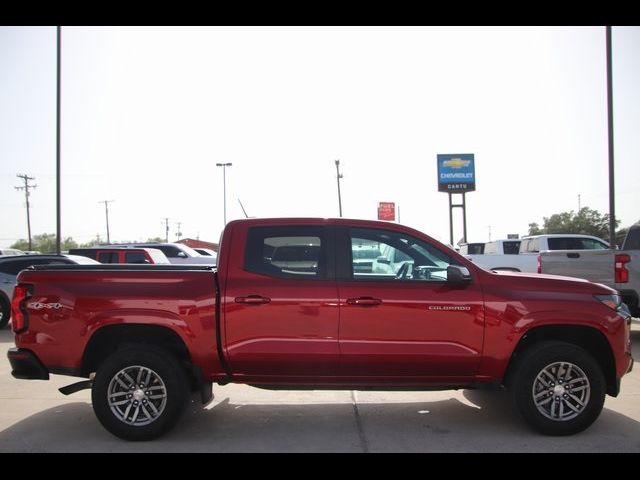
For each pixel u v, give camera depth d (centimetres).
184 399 504
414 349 495
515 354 520
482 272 516
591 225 5416
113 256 1692
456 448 483
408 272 521
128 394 502
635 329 1111
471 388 514
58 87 2031
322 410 601
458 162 3547
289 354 495
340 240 520
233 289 501
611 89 1694
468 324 498
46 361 508
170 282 509
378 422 559
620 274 898
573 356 498
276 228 523
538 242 1532
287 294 498
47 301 507
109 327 507
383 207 5062
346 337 496
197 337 497
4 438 513
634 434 513
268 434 524
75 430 536
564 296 507
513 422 553
